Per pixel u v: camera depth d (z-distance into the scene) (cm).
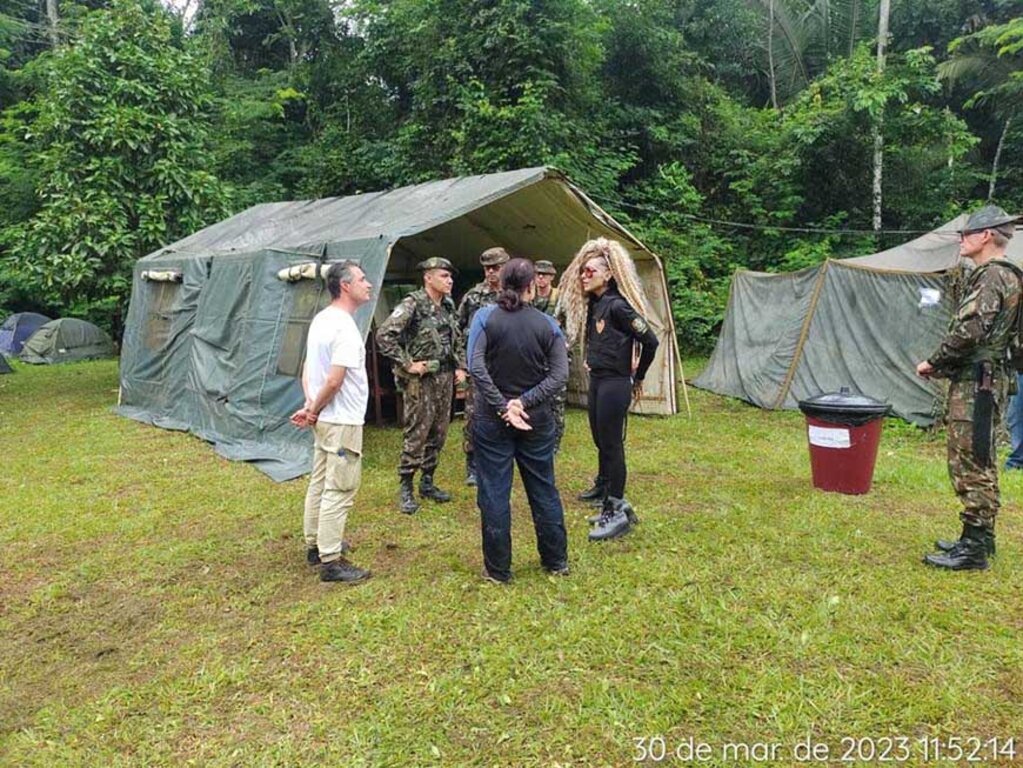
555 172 642
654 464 598
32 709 259
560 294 455
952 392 359
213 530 449
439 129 1369
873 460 498
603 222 716
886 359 797
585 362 424
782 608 320
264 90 1792
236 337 700
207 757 230
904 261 830
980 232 340
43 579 377
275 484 549
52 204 953
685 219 1518
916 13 1800
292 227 783
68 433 749
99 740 240
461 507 481
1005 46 1513
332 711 253
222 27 1836
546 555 360
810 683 262
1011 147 1670
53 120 955
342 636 304
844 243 1528
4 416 855
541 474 351
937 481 524
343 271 350
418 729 241
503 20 1270
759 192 1603
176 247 915
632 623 308
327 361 347
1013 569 361
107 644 307
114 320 1619
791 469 577
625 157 1540
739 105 1794
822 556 381
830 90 1541
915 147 1522
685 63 1658
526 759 225
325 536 357
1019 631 298
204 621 325
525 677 270
